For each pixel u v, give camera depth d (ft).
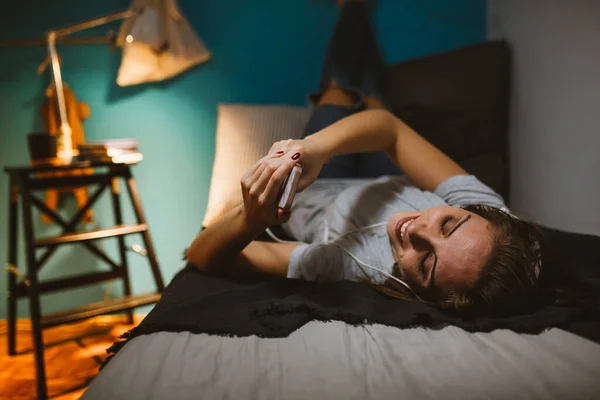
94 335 6.42
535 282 2.90
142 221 5.95
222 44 6.76
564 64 4.70
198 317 2.83
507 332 2.59
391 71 6.21
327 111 5.18
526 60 5.53
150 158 6.89
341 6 6.33
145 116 6.82
